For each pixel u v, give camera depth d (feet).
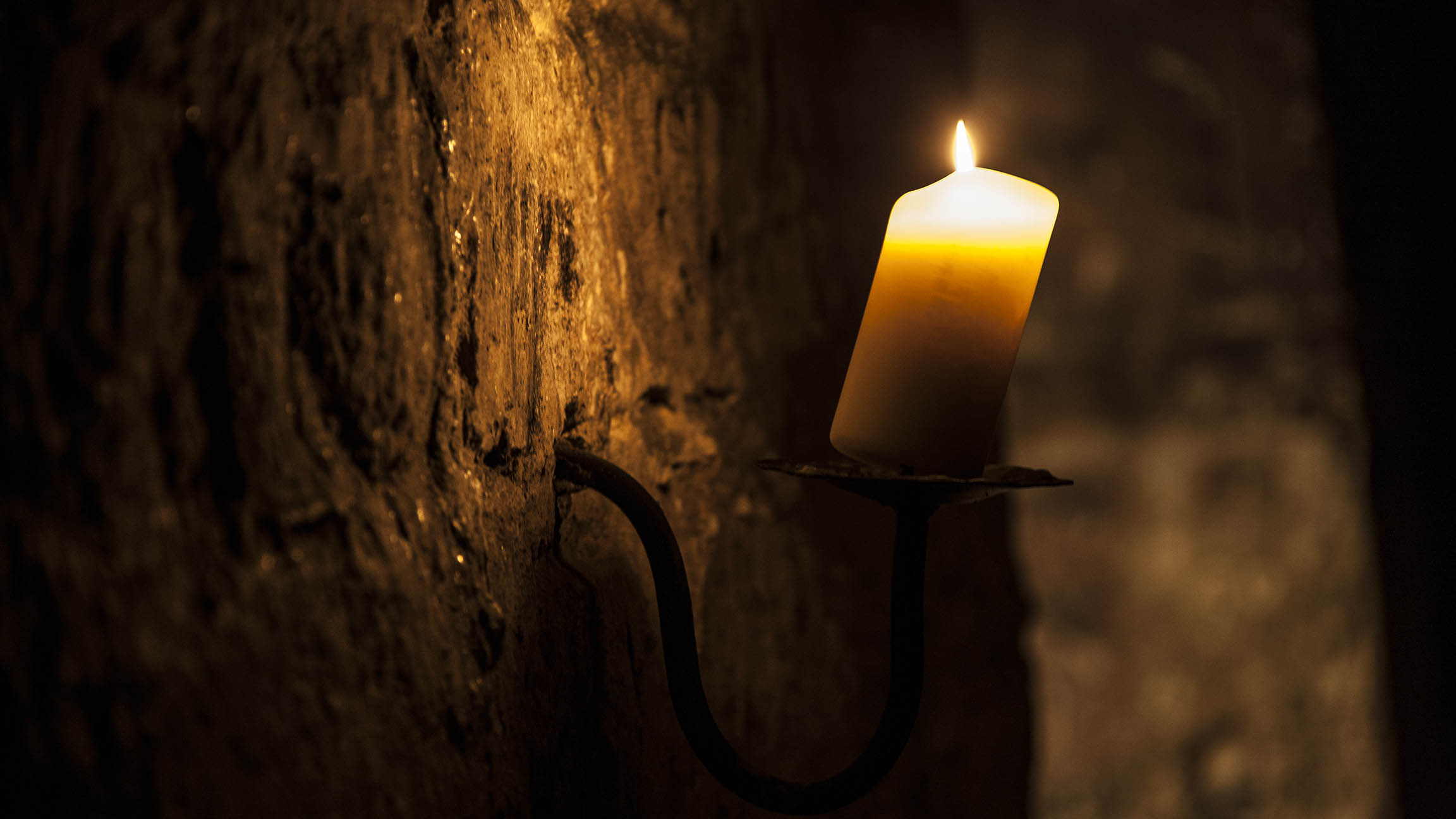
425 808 2.67
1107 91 8.67
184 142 2.44
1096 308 8.81
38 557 2.31
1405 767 7.36
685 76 3.78
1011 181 2.89
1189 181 8.45
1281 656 8.01
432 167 2.75
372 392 2.64
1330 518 7.82
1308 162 7.84
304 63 2.57
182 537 2.42
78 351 2.35
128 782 2.36
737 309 3.99
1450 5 6.65
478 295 2.85
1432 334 6.94
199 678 2.42
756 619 3.94
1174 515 8.48
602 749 3.22
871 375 2.90
